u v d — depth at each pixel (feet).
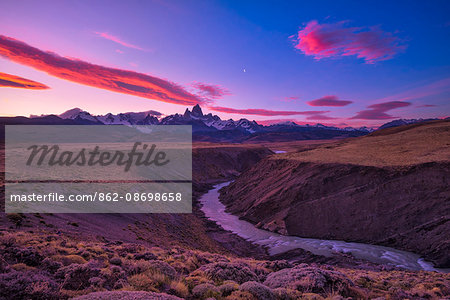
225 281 30.45
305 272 34.83
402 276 57.67
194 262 42.93
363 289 36.70
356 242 115.14
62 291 20.85
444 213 105.09
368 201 125.49
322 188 142.82
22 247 31.83
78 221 68.64
